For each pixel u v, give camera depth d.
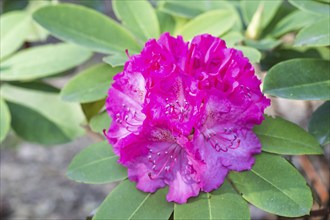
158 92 0.39
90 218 0.51
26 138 0.60
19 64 0.57
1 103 0.52
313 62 0.47
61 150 1.36
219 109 0.40
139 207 0.41
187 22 0.57
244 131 0.42
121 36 0.52
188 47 0.42
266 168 0.41
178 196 0.40
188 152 0.39
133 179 0.42
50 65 0.56
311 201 0.39
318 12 0.48
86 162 0.45
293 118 1.07
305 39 0.47
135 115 0.42
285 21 0.55
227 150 0.41
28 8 0.79
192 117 0.38
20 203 1.20
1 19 0.61
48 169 1.30
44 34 0.71
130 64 0.42
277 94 0.45
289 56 0.54
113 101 0.43
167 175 0.41
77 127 0.60
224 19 0.51
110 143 0.43
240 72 0.41
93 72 0.51
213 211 0.39
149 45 0.41
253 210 1.00
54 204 1.19
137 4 0.53
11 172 1.29
